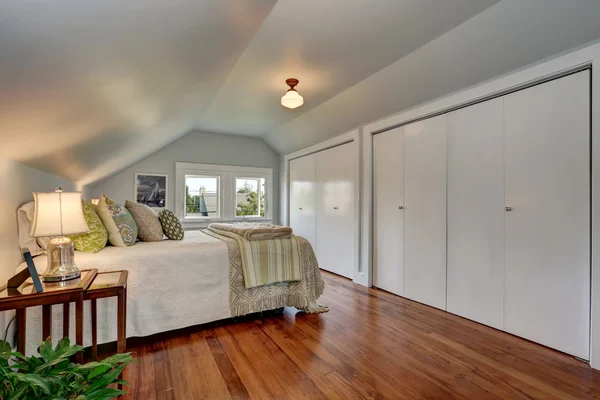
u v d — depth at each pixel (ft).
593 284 5.83
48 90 3.70
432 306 9.26
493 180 7.71
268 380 5.42
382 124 10.91
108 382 2.86
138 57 4.20
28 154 5.61
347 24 6.42
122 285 5.09
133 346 6.69
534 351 6.48
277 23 6.34
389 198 10.83
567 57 6.17
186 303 7.29
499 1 5.76
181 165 15.88
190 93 7.89
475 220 8.11
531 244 6.93
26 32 2.54
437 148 9.15
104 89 4.59
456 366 5.90
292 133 15.38
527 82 6.88
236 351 6.48
